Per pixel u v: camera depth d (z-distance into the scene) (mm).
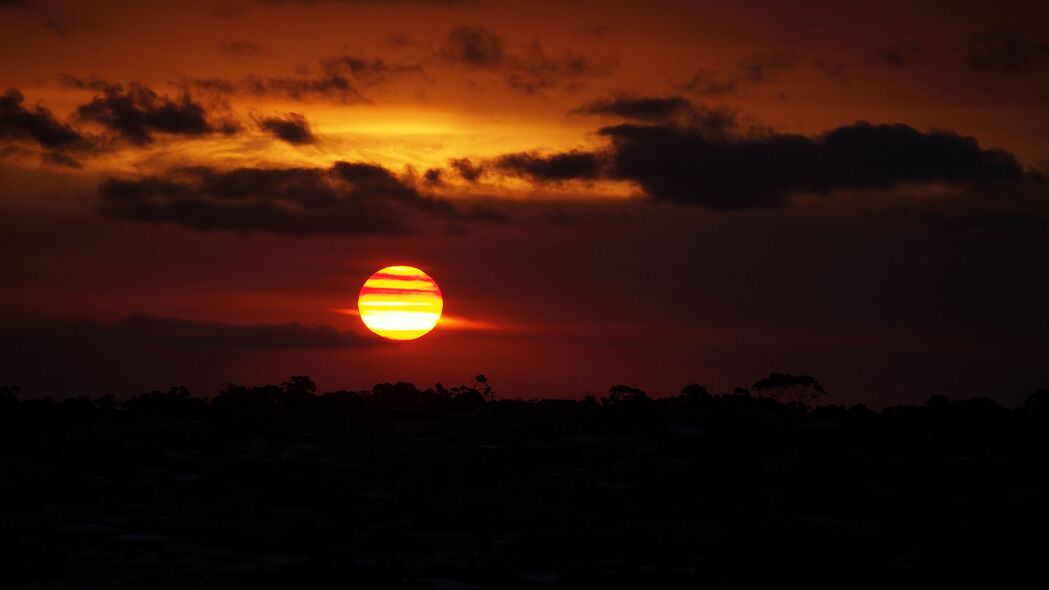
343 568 138750
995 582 148000
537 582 141000
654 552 164875
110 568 151125
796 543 161375
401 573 142500
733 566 152750
